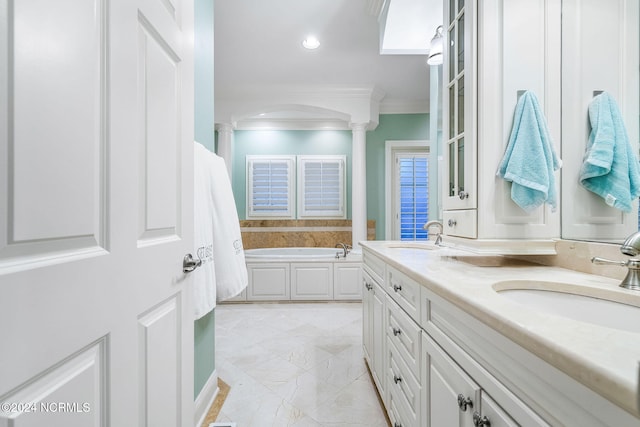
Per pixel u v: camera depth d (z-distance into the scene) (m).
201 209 1.29
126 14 0.68
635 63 0.85
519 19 1.05
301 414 1.46
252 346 2.22
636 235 0.72
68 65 0.52
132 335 0.70
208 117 1.62
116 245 0.65
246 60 2.78
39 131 0.47
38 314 0.46
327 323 2.70
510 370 0.54
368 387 1.68
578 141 1.00
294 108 3.48
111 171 0.63
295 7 2.07
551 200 0.97
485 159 1.06
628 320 0.69
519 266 1.06
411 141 4.03
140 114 0.75
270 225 4.17
